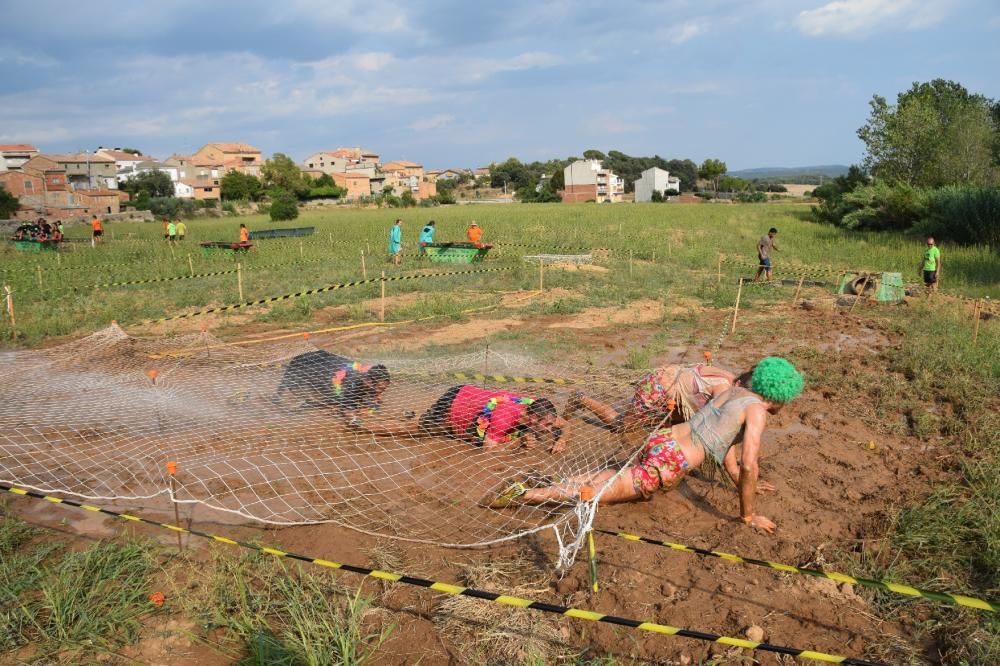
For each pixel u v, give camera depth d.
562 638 4.17
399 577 4.20
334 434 7.20
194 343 10.63
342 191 101.62
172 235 34.06
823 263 23.22
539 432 6.79
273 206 51.53
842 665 3.71
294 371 7.95
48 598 4.32
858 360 10.27
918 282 18.92
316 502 5.82
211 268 22.06
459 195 146.88
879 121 41.19
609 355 10.60
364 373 7.75
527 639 4.14
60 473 6.33
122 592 4.51
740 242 30.28
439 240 30.53
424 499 5.90
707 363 7.80
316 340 11.61
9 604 4.43
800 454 6.87
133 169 108.94
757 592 4.57
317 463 6.55
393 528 5.41
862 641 4.10
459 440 7.03
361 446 6.93
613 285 17.73
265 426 7.39
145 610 4.40
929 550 5.05
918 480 6.23
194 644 4.16
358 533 5.33
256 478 6.23
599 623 4.28
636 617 4.33
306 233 34.41
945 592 4.54
